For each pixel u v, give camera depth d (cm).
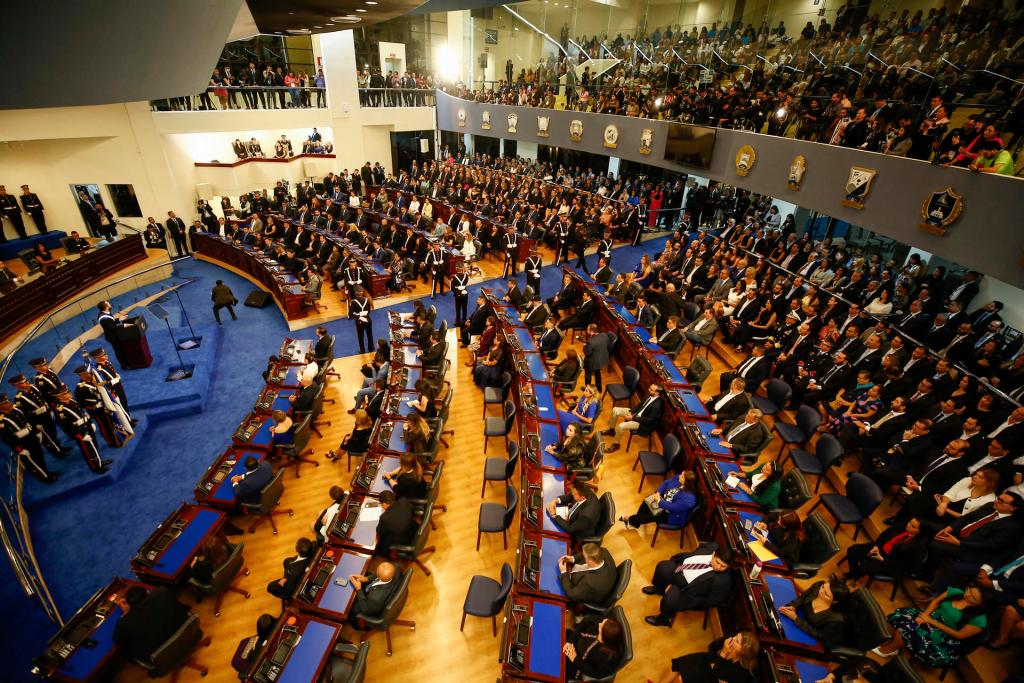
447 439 1041
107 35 472
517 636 571
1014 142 946
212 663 647
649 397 976
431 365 1123
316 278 1565
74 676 557
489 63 3102
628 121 2056
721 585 626
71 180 1930
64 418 870
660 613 672
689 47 1984
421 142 2945
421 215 2180
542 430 902
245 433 919
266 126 2373
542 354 1173
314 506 884
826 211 1259
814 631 566
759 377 1042
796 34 1642
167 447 1035
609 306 1345
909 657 605
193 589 714
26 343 1342
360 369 1304
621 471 952
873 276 1294
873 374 1020
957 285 1231
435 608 709
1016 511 655
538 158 2956
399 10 1091
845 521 732
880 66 1311
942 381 898
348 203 2344
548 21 2664
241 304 1689
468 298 1711
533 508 739
